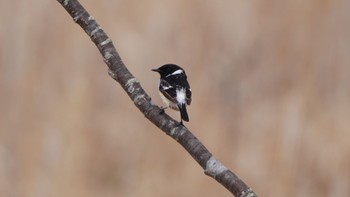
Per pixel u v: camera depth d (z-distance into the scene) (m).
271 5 16.34
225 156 14.45
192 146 5.55
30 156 14.42
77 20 6.36
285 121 14.48
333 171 14.14
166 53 15.91
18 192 14.16
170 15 16.06
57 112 14.91
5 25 15.52
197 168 14.20
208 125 14.72
